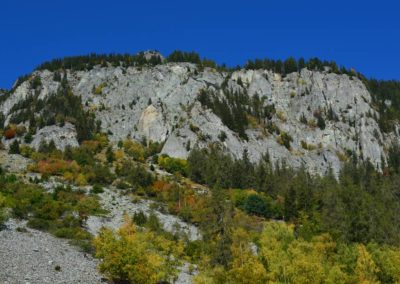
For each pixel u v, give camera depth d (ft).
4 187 299.79
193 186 451.12
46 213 237.66
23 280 136.77
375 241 277.23
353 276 172.35
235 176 461.78
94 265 170.30
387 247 233.14
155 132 652.48
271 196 439.63
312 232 272.72
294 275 154.20
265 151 633.20
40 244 181.68
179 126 637.71
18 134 599.98
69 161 460.55
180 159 530.68
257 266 146.41
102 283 152.35
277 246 187.62
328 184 456.86
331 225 295.28
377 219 319.88
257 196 385.70
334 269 163.94
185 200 361.71
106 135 646.74
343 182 488.44
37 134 591.78
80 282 147.64
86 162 465.47
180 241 223.92
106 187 383.86
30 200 264.93
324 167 634.84
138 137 655.76
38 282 138.10
